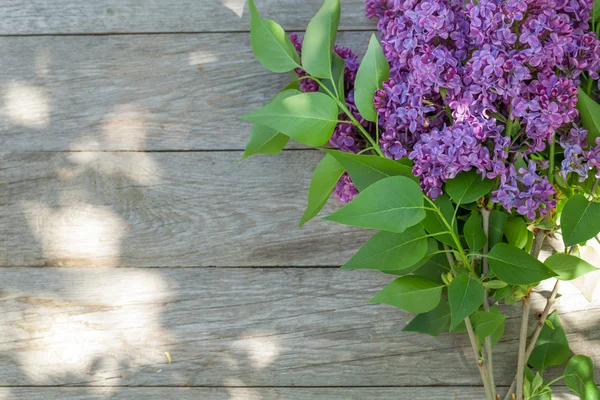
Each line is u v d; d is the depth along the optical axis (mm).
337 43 1216
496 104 1095
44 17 1223
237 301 1222
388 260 1092
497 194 1082
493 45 1068
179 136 1221
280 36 1141
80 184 1225
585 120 1082
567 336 1208
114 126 1223
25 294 1226
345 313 1219
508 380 1208
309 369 1220
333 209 1219
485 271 1128
